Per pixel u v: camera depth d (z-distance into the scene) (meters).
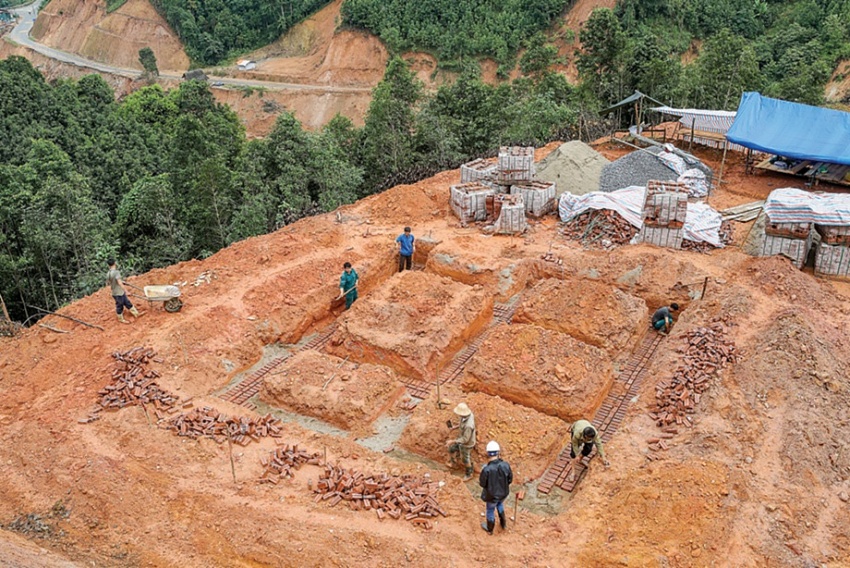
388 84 36.94
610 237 18.42
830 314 14.34
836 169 21.88
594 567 8.44
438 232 19.59
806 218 15.88
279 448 10.84
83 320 15.05
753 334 13.31
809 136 21.56
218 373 13.45
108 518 9.43
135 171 35.97
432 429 11.32
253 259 17.70
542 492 10.38
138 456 10.62
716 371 12.27
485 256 17.78
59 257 24.09
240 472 10.40
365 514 9.47
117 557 8.85
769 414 11.14
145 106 50.50
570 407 12.03
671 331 14.43
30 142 34.72
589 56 39.97
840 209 15.73
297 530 9.07
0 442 11.10
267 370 14.09
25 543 8.99
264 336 14.97
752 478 9.74
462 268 17.34
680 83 36.53
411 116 35.91
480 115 37.03
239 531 9.10
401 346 13.66
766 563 8.34
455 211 20.75
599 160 23.52
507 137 33.16
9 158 34.53
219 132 40.44
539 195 19.92
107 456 10.57
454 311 14.67
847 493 9.63
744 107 23.39
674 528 8.72
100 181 35.03
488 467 8.82
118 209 29.30
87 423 11.54
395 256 18.61
